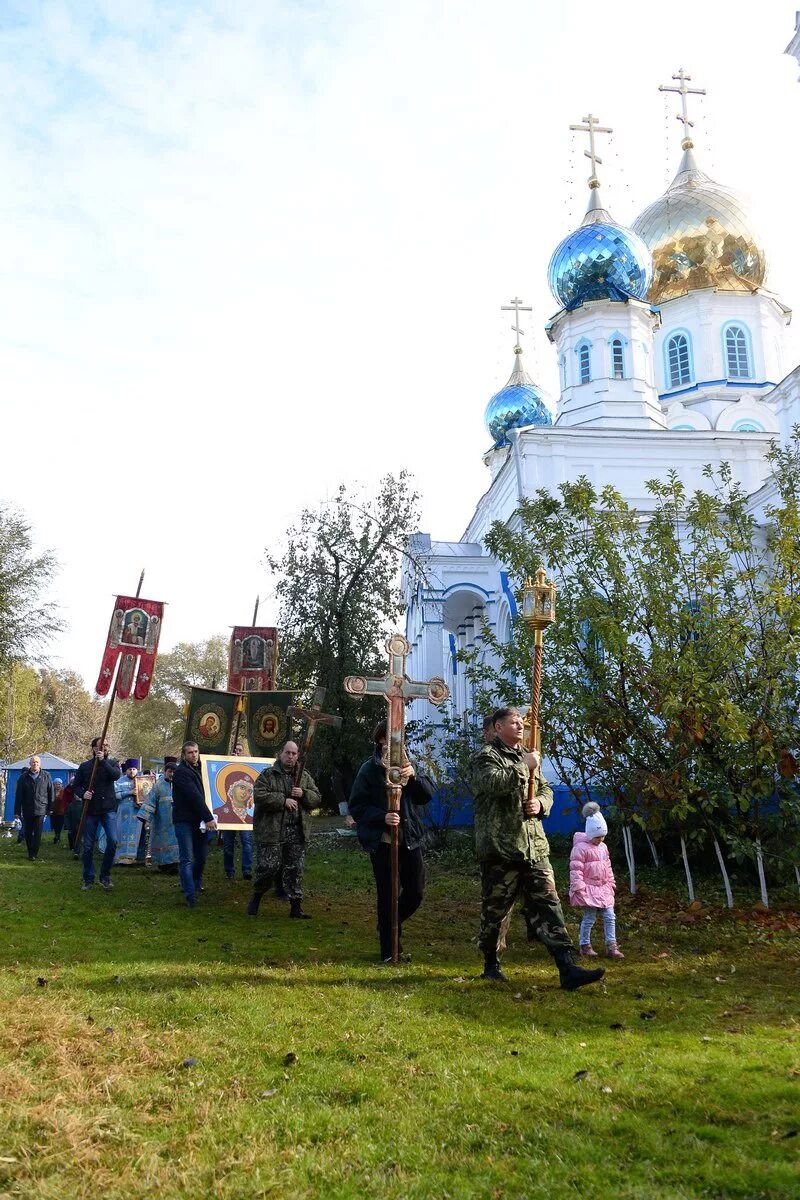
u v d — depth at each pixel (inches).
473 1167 155.0
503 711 307.3
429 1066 205.3
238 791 565.6
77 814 739.4
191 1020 240.4
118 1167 154.2
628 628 512.4
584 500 545.6
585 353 1178.0
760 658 487.5
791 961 345.7
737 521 539.5
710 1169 151.6
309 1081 194.4
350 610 1058.1
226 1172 152.6
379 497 1087.6
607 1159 157.4
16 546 1424.7
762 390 1296.8
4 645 1389.0
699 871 570.9
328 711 1023.0
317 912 444.8
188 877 458.3
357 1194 145.8
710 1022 247.6
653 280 1358.3
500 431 1547.7
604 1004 269.1
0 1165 152.5
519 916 431.8
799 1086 188.1
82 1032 226.8
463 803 789.9
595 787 550.0
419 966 321.1
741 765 464.8
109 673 640.4
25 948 330.3
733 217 1333.7
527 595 325.1
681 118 1448.1
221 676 2517.2
